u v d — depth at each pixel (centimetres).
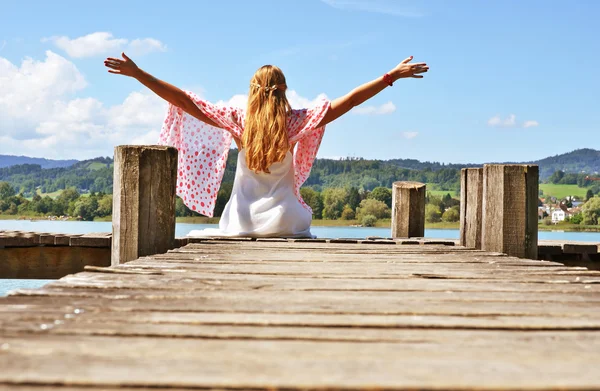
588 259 510
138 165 416
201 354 149
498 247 468
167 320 183
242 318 189
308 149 558
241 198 529
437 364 144
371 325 184
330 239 499
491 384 128
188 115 555
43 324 174
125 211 416
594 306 220
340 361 145
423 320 191
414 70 528
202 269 303
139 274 280
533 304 223
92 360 141
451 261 370
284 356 149
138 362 141
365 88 534
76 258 483
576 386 127
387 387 126
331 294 241
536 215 472
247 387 126
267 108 516
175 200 427
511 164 468
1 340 157
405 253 418
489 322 189
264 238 502
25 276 480
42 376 128
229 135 555
